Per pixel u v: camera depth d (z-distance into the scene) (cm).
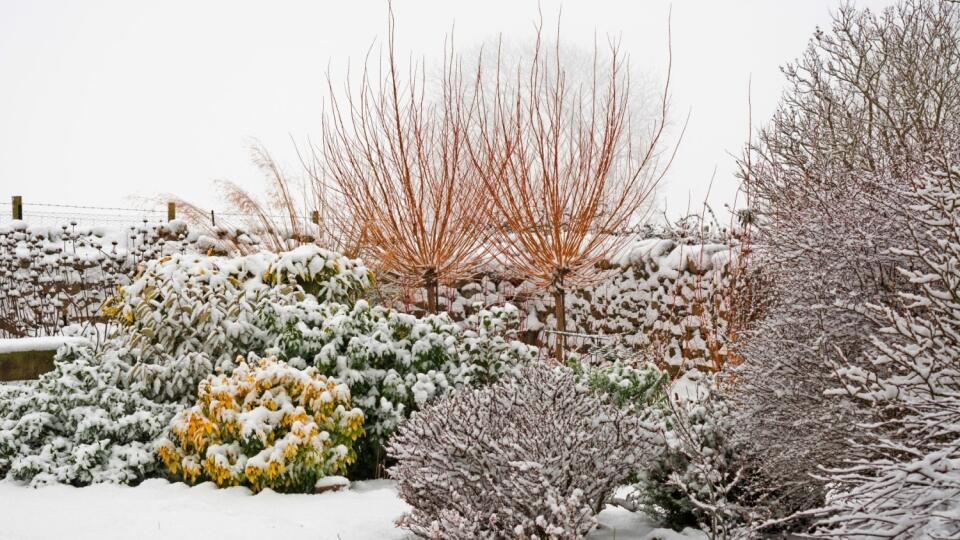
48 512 632
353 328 815
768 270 727
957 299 416
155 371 791
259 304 827
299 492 695
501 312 870
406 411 799
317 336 805
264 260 955
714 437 610
